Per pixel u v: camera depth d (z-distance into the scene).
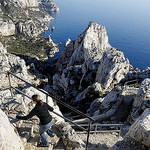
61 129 8.75
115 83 32.91
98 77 38.16
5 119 5.92
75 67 50.09
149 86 19.23
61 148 8.20
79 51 72.94
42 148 7.27
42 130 6.95
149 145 7.98
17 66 76.50
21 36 191.75
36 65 127.56
